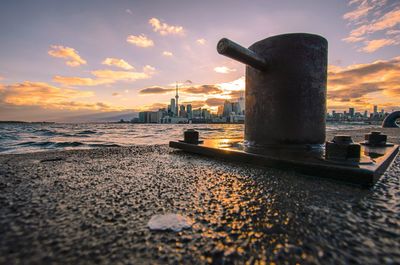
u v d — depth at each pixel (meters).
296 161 2.20
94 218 1.21
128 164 2.71
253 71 3.19
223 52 2.55
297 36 2.88
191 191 1.68
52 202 1.44
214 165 2.63
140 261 0.87
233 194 1.62
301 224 1.17
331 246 0.97
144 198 1.53
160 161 2.90
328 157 2.30
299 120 2.87
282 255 0.91
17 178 2.02
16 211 1.29
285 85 2.89
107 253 0.91
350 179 1.84
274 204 1.43
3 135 26.02
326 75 3.11
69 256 0.88
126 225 1.14
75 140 18.23
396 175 2.14
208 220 1.21
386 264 0.85
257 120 3.13
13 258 0.86
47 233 1.05
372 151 2.94
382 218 1.23
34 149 11.44
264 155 2.51
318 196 1.57
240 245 0.98
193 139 3.74
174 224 1.15
